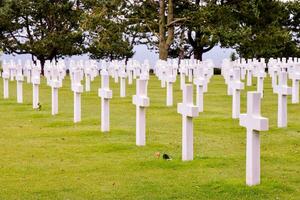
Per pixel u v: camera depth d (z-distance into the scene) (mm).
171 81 20047
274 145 12664
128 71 29938
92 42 49625
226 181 9227
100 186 9227
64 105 20500
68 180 9625
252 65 27828
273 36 45906
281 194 8641
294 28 55500
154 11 45688
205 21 42250
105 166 10625
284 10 53500
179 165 10523
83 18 44812
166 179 9562
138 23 45062
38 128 15273
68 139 13539
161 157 11328
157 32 46125
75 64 31438
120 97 23078
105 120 14375
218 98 22750
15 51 51062
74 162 11016
